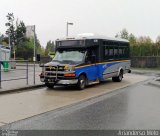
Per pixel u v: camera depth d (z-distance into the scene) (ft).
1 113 32.01
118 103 38.52
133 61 158.30
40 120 28.91
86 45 54.39
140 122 27.73
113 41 63.77
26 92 48.32
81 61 52.80
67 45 55.72
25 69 58.80
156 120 28.53
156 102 39.04
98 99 42.11
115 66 65.16
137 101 39.99
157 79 75.51
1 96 43.60
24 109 34.27
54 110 34.04
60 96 44.60
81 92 49.34
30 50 229.66
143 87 57.00
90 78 55.26
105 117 30.01
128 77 80.89
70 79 50.52
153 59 152.66
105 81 68.69
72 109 34.63
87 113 32.22
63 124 27.22
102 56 59.00
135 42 208.64
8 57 97.09
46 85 54.03
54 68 51.24
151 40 229.45
